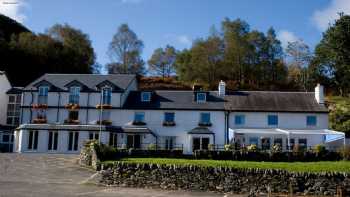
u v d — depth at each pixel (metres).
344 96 87.94
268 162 32.59
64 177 28.61
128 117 54.00
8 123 58.69
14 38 100.25
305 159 35.47
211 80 102.81
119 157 35.47
